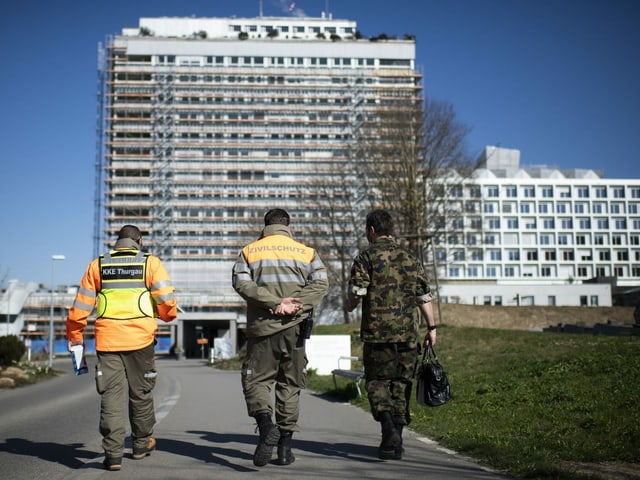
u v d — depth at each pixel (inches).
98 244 4030.5
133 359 230.8
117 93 4170.8
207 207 4057.6
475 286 3309.5
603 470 216.4
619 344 592.7
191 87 4207.7
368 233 252.1
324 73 4244.6
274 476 209.5
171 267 3959.2
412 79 4259.4
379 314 237.3
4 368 960.3
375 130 1766.7
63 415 440.1
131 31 4480.8
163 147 4126.5
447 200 1745.8
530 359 592.1
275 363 225.0
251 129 4175.7
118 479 207.6
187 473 215.5
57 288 4242.1
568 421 304.8
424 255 1732.3
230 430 328.2
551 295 3348.9
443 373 248.8
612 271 4399.6
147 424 241.8
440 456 247.3
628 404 323.0
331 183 2183.8
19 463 249.1
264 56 4264.3
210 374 1146.0
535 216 4394.7
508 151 4680.1
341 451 259.4
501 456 233.8
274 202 4089.6
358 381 485.4
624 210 4446.4
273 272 225.0
